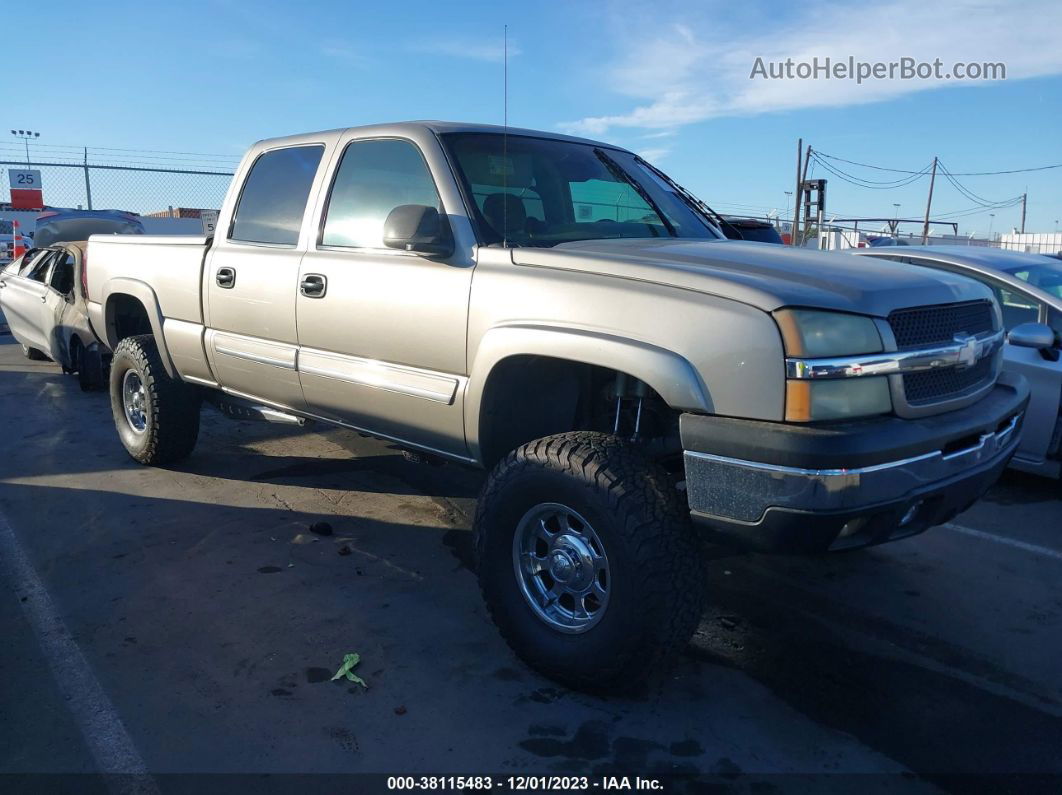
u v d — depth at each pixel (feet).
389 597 12.44
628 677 9.43
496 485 10.25
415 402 11.66
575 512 9.55
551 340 9.74
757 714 9.61
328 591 12.60
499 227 11.46
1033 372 17.44
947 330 9.75
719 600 12.64
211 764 8.55
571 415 11.58
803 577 13.55
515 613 10.25
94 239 19.40
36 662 10.46
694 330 8.82
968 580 13.50
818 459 8.13
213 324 15.39
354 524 15.46
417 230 10.89
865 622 11.98
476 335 10.71
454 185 11.59
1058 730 9.38
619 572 9.12
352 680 10.08
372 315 12.07
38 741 8.89
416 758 8.69
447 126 12.52
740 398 8.55
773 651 11.10
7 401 25.99
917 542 15.15
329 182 13.48
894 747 9.03
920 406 9.10
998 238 103.91
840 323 8.57
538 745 8.94
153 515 15.70
